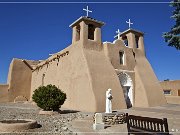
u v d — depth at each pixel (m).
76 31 22.95
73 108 19.64
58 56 25.66
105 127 10.12
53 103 15.16
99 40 22.02
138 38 26.69
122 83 22.06
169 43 14.57
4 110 16.94
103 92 18.17
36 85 32.50
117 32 26.73
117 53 22.44
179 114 14.06
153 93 22.53
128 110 17.45
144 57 25.86
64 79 22.97
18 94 33.50
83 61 19.62
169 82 29.92
